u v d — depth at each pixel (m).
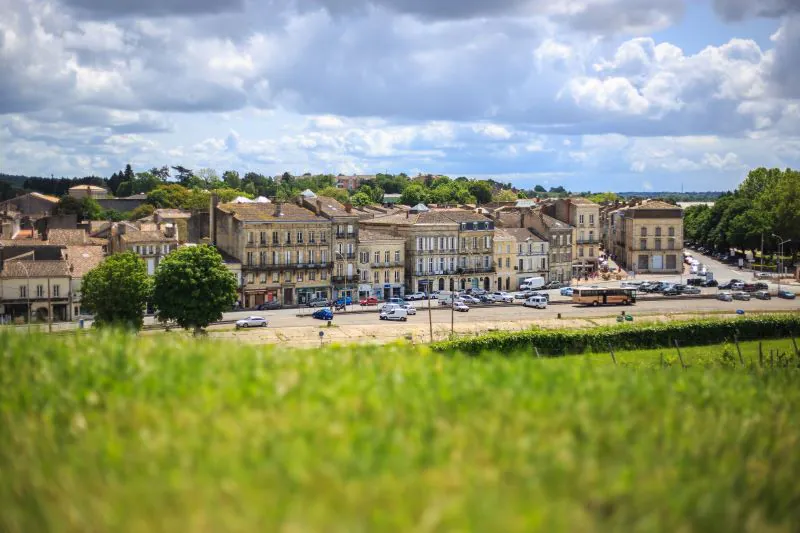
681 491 27.83
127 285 118.06
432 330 126.75
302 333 123.56
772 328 112.00
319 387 34.50
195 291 117.19
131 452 28.17
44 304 141.62
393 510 23.94
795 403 43.16
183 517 23.72
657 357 94.56
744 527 27.08
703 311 150.50
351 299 170.12
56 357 38.38
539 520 23.44
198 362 37.66
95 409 32.78
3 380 35.31
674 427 34.62
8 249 149.38
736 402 41.44
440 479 26.06
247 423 29.95
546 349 99.00
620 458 30.02
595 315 147.75
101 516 24.14
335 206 176.50
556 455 28.73
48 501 25.47
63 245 152.88
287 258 164.00
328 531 22.56
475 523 23.19
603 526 25.06
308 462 26.67
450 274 185.25
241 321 130.25
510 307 161.88
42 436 30.19
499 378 38.28
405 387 35.62
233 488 24.83
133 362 37.53
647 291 187.25
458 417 32.03
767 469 32.03
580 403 34.75
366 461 26.75
